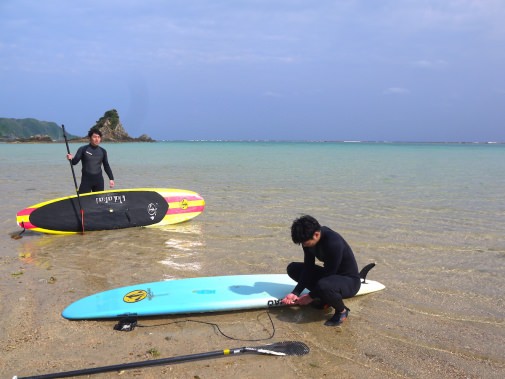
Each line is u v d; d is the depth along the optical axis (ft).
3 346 11.41
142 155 122.42
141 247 21.61
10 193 37.99
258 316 13.84
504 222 27.58
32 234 24.36
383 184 47.37
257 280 16.11
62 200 24.82
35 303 14.25
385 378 10.30
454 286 16.51
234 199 36.24
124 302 13.92
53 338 11.94
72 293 15.21
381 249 21.42
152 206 26.66
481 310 14.35
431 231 25.08
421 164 85.61
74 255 20.10
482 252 21.06
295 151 169.37
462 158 114.21
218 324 13.19
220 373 10.37
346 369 10.68
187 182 49.19
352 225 26.45
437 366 10.88
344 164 84.43
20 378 9.58
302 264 14.96
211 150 174.81
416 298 15.31
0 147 185.06
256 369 10.58
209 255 20.25
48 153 124.16
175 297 14.35
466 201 35.65
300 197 37.32
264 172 63.77
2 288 15.56
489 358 11.32
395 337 12.42
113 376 10.14
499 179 53.78
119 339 12.03
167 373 10.33
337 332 12.71
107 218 25.46
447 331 12.83
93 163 26.45
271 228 25.72
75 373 9.96
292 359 11.09
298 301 13.84
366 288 15.66
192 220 28.02
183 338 12.19
